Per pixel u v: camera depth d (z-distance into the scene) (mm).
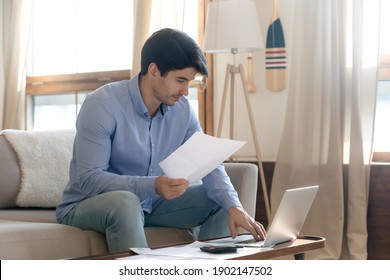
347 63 3305
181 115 2209
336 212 3271
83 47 4660
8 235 1782
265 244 1656
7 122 4668
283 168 3467
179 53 1917
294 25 3445
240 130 3721
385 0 3367
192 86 3994
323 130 3332
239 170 2283
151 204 2195
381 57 3395
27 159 2607
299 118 3389
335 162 3281
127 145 2057
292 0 3562
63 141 2713
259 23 3654
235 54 3721
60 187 2627
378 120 3436
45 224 1971
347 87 3299
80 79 4586
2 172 2555
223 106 3471
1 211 2521
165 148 2178
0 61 4922
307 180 3359
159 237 2154
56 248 1861
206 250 1546
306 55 3385
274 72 3590
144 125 2094
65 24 4750
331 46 3320
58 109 4742
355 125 3236
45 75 4754
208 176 2039
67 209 2039
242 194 2256
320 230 3316
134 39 3965
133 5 4027
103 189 1890
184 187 1738
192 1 4031
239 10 3268
